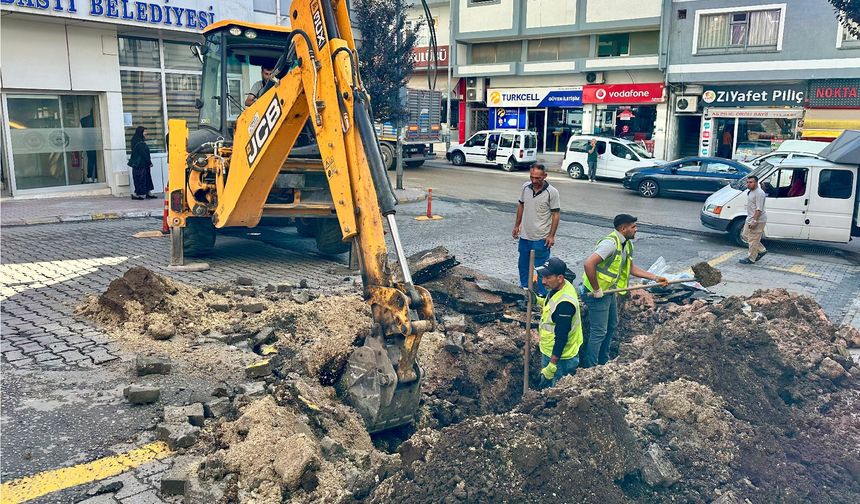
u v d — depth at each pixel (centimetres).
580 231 1570
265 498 411
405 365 500
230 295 822
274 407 497
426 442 453
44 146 1661
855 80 2519
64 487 424
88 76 1673
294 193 974
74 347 652
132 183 1781
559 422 466
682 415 546
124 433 493
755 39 2698
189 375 593
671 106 3005
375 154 525
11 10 1438
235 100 1050
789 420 589
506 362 743
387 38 1956
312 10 587
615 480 456
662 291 976
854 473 520
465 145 3127
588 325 734
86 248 1137
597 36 3212
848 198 1385
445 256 869
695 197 2180
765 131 2803
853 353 793
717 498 464
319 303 798
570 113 3397
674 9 2866
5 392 553
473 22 3469
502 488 414
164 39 1830
